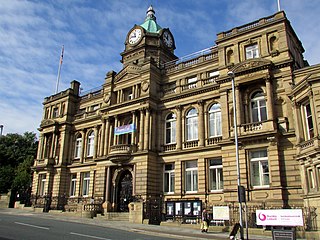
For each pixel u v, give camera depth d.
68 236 17.61
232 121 29.89
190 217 29.39
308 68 26.98
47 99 55.31
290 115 27.03
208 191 31.67
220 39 33.00
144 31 49.66
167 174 35.72
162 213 32.03
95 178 43.44
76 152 48.62
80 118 49.38
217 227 24.70
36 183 49.22
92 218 34.59
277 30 29.64
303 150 24.39
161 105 37.91
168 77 39.19
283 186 25.61
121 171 37.31
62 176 47.22
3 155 65.00
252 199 26.52
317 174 22.62
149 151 35.03
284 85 27.94
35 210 43.44
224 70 31.95
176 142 35.44
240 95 29.78
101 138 40.78
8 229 19.58
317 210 22.12
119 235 19.41
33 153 69.50
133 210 30.88
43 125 51.97
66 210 43.41
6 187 58.81
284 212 17.59
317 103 23.30
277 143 26.38
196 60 37.72
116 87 41.75
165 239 18.53
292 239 16.38
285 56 28.48
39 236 17.09
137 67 40.06
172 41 52.50
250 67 29.27
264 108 29.06
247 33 31.41
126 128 37.75
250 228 23.52
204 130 33.81
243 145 28.09
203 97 34.66
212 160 32.78
